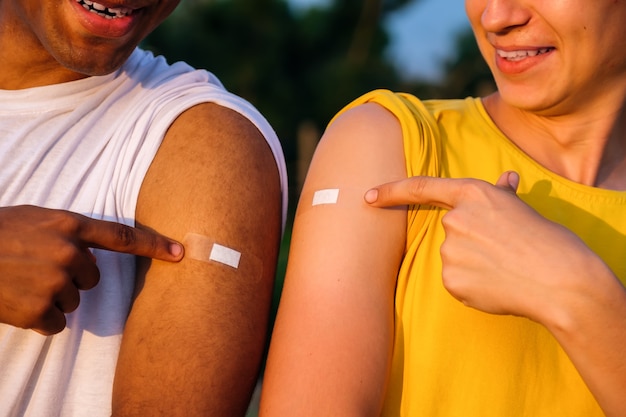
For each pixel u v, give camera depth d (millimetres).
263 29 6383
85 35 859
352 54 6660
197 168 868
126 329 847
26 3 866
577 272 724
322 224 803
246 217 867
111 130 901
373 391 752
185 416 802
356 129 845
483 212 759
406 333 798
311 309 771
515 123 890
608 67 825
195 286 834
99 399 848
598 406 794
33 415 832
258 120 917
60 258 789
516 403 786
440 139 855
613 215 847
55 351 841
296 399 739
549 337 802
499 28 806
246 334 842
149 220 863
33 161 875
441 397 785
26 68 911
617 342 718
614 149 884
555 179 853
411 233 815
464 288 755
